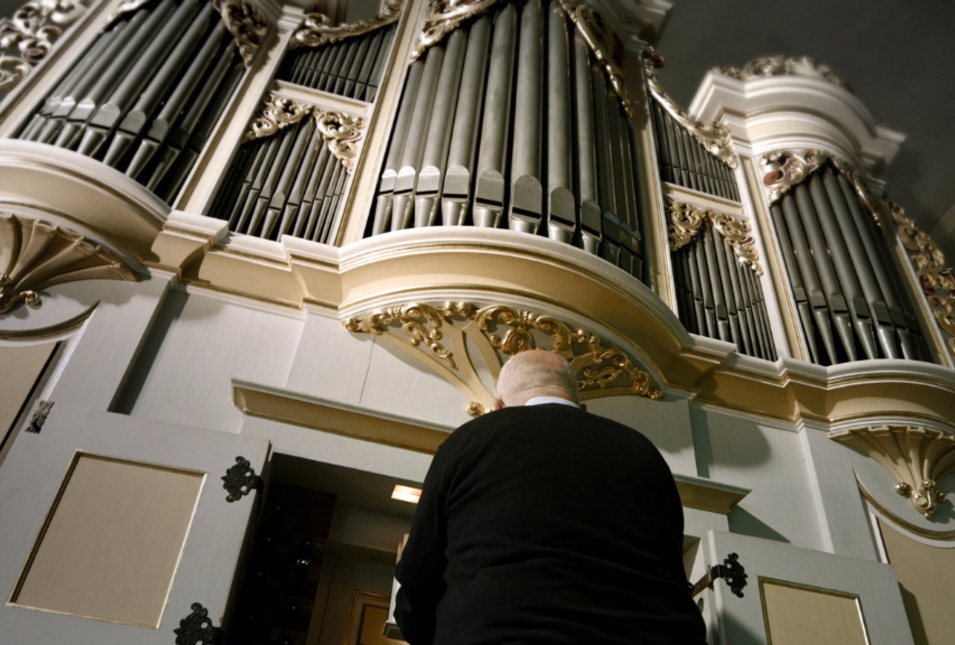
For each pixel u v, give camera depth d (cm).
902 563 303
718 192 433
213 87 366
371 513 291
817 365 335
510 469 126
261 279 304
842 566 275
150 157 321
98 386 261
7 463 237
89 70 339
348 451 265
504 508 120
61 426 249
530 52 396
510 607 107
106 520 226
